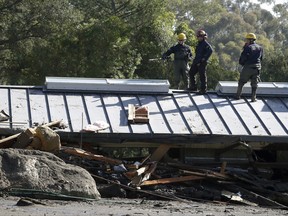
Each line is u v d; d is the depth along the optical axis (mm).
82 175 23969
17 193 22984
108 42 57250
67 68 58469
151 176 27625
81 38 58094
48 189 23141
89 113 30078
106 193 25469
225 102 32156
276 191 28203
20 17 60344
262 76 69500
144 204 23328
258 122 30641
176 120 30172
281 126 30453
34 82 59844
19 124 28719
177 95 32469
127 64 58562
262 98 32812
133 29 62125
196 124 29984
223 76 61125
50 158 24547
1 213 18547
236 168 29859
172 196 25844
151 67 60875
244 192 27250
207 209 22766
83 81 31953
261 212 22984
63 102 30766
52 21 59969
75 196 23344
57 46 58875
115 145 29766
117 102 31250
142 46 60969
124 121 29719
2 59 63625
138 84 32188
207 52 32656
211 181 28047
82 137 28656
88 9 68500
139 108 30281
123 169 27047
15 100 30516
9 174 23266
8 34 60469
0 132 28203
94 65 57219
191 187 27266
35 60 59938
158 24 61594
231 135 29312
